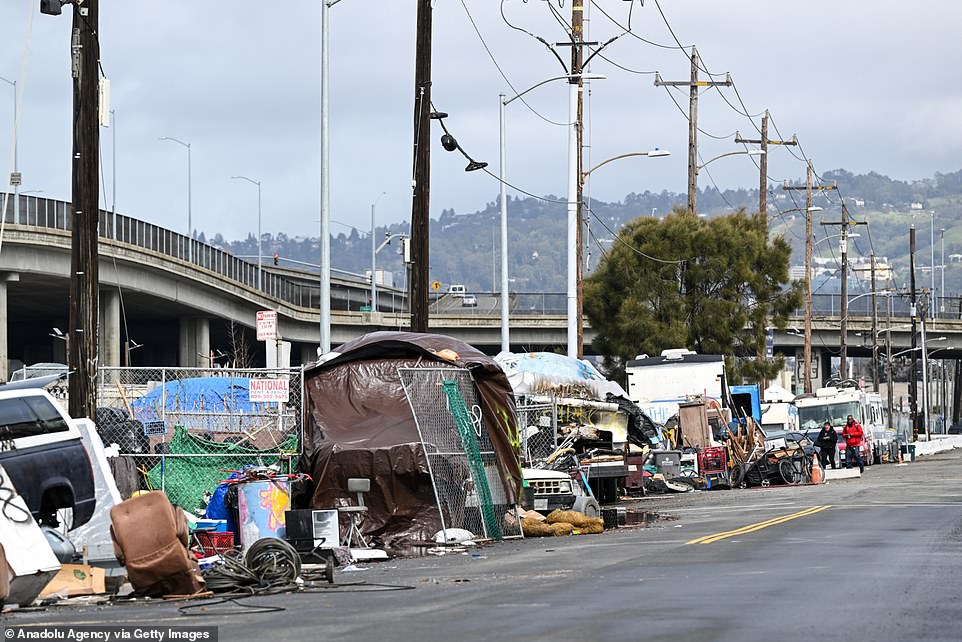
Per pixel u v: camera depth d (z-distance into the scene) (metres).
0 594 21.33
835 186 128.75
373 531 33.62
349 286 189.00
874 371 151.62
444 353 37.16
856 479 72.31
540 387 53.84
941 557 26.34
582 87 64.62
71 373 33.00
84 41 33.41
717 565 25.92
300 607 21.03
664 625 17.16
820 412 99.19
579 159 64.25
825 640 15.66
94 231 33.47
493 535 35.75
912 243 156.50
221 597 23.39
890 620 17.39
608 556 29.23
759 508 46.78
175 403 39.28
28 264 89.06
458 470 35.09
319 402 35.88
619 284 96.94
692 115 97.31
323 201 45.41
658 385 72.25
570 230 63.59
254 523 30.31
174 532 23.69
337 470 34.12
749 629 16.64
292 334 134.62
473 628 17.31
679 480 63.69
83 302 33.06
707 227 95.94
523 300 144.25
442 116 45.88
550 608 19.42
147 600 23.30
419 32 45.56
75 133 33.28
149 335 144.12
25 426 28.16
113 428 35.50
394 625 17.89
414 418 34.88
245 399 39.00
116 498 29.48
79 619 20.20
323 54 45.78
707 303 95.38
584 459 51.88
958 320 174.75
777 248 98.25
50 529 25.89
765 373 97.06
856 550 28.33
